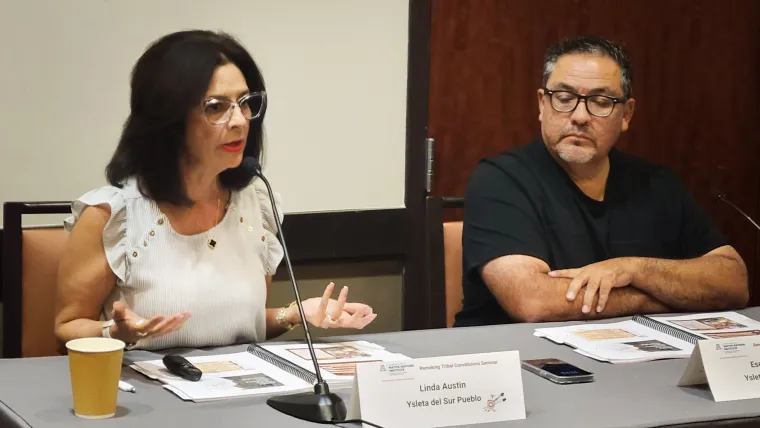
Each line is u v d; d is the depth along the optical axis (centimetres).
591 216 282
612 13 382
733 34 401
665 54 392
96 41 303
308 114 338
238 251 228
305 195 342
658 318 249
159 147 215
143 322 191
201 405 167
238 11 322
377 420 161
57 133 302
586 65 274
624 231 285
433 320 285
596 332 233
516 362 170
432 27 357
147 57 217
